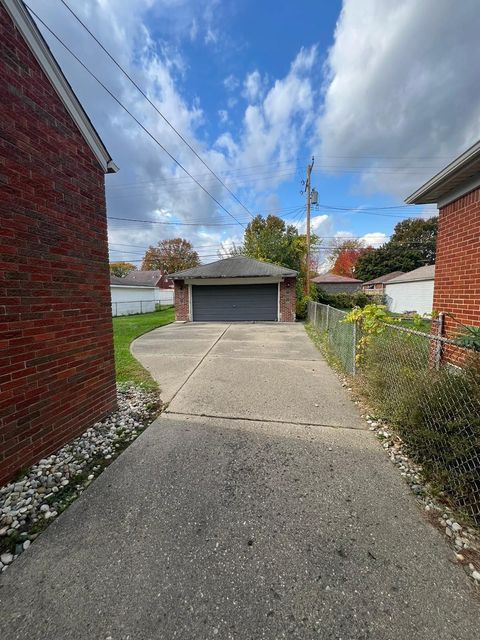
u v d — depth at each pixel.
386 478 2.29
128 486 2.23
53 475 2.35
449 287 3.88
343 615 1.30
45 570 1.55
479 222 3.27
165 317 17.62
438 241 4.18
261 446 2.78
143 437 2.97
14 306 2.24
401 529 1.79
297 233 21.00
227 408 3.67
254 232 22.19
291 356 6.53
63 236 2.74
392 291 22.86
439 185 3.66
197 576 1.50
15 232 2.24
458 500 1.96
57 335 2.68
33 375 2.43
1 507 2.00
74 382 2.91
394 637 1.21
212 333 10.12
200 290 14.03
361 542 1.70
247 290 13.70
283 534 1.76
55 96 2.62
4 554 1.65
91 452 2.70
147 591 1.43
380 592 1.40
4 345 2.17
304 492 2.13
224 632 1.24
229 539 1.73
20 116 2.28
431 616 1.29
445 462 2.12
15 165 2.23
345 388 4.38
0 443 2.16
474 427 1.97
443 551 1.63
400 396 3.08
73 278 2.88
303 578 1.48
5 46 2.15
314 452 2.67
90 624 1.28
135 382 4.72
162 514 1.94
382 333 3.89
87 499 2.09
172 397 4.06
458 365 3.01
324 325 8.62
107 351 3.44
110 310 3.49
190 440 2.90
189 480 2.29
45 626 1.28
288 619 1.29
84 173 3.02
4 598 1.40
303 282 17.62
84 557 1.62
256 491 2.15
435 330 4.03
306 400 3.92
